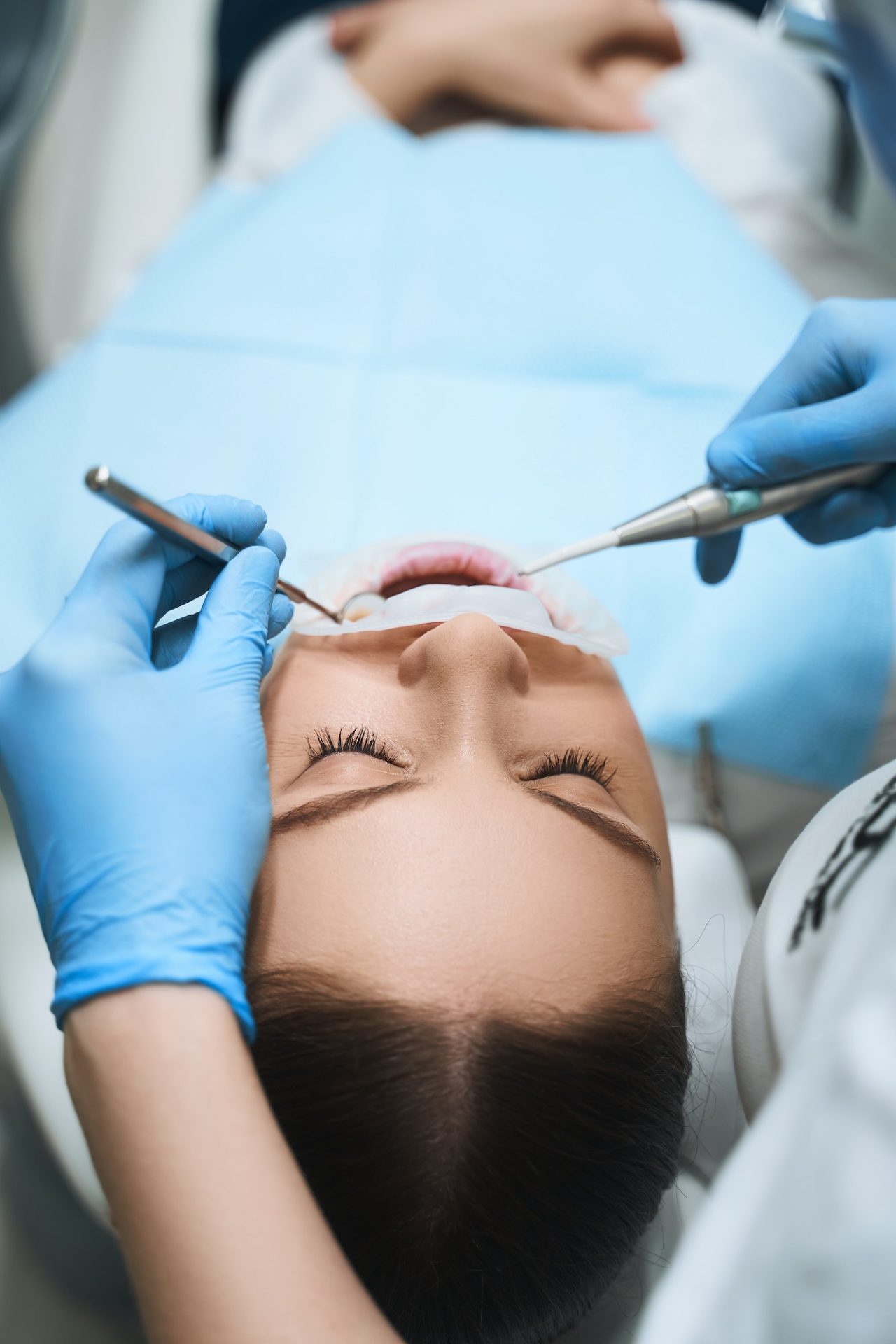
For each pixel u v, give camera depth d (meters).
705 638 1.30
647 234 1.51
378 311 1.47
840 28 1.34
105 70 1.92
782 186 1.71
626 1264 0.92
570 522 1.34
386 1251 0.79
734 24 1.81
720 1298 0.52
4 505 1.37
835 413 0.99
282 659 1.03
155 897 0.73
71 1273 1.30
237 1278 0.58
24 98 1.76
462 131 1.64
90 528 1.34
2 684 0.82
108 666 0.81
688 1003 1.08
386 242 1.51
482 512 1.34
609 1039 0.84
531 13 1.68
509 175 1.56
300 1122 0.81
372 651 1.00
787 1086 0.56
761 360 1.43
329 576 1.09
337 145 1.60
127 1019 0.67
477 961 0.82
